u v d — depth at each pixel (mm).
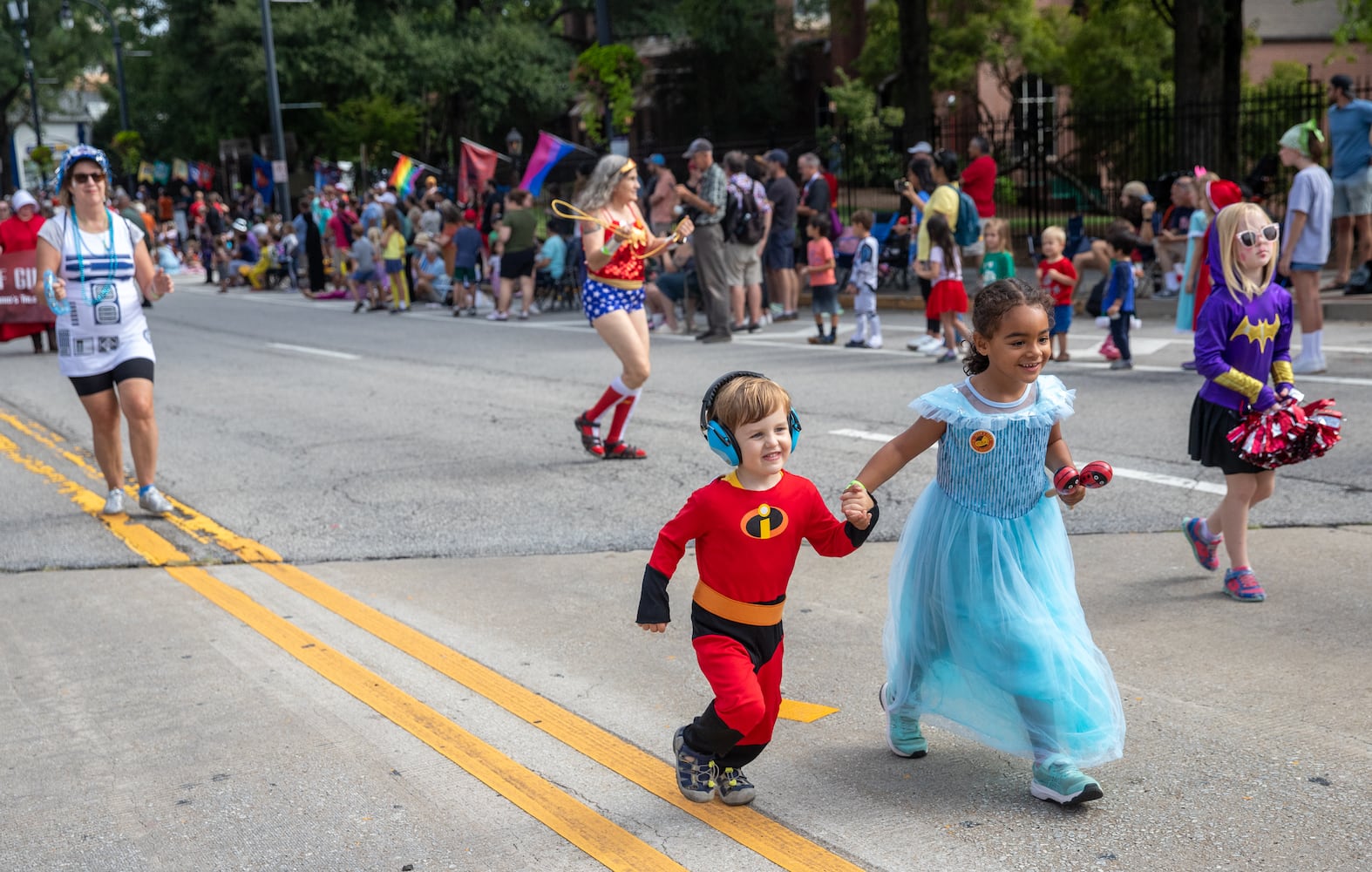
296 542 6441
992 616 3396
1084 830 3287
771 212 15570
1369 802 3350
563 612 5262
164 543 6461
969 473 3438
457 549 6250
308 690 4480
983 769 3701
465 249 18219
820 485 7145
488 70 39906
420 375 12344
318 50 38375
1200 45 18438
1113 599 5148
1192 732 3850
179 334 17281
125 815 3574
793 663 4598
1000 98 32656
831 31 38375
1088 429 8219
